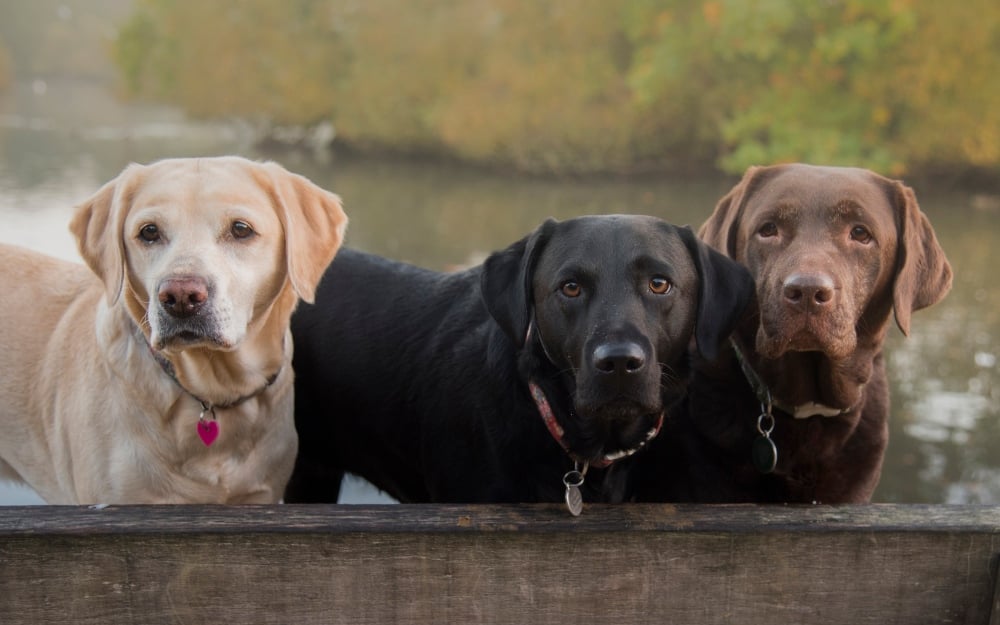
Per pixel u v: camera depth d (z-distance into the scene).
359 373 3.76
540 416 3.01
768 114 22.50
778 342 3.04
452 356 3.40
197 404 3.14
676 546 2.40
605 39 27.16
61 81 60.59
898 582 2.44
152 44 41.34
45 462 3.50
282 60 35.38
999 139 20.77
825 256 3.05
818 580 2.44
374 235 17.33
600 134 26.14
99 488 3.18
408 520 2.37
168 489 3.18
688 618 2.46
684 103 24.98
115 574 2.35
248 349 3.16
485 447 3.16
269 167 3.20
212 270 2.85
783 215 3.22
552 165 26.97
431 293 3.76
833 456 3.40
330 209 3.28
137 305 3.05
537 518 2.40
